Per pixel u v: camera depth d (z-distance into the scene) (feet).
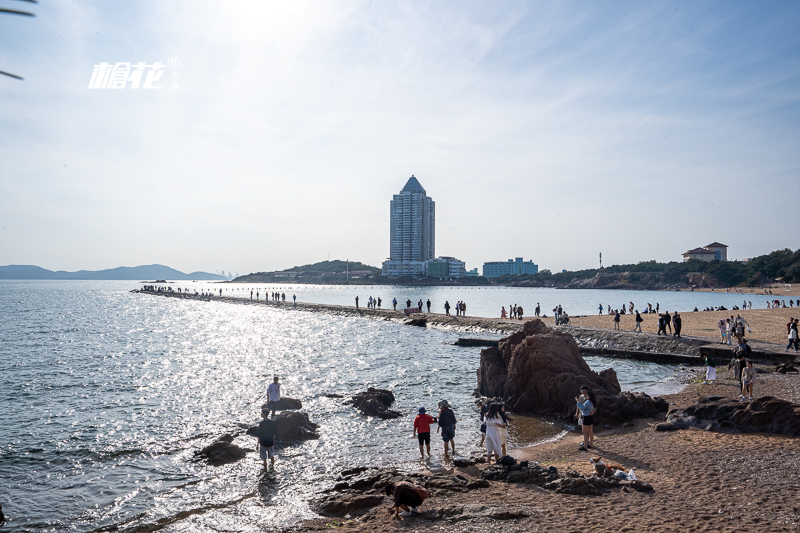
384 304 408.87
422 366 110.93
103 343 153.28
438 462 49.03
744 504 33.32
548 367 71.92
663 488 37.17
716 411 55.21
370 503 37.81
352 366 110.83
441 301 451.12
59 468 49.73
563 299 486.79
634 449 48.85
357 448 54.70
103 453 53.83
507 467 42.37
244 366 110.73
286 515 37.78
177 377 97.30
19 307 340.39
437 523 32.45
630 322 178.70
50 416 68.85
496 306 362.33
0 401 77.61
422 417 50.37
